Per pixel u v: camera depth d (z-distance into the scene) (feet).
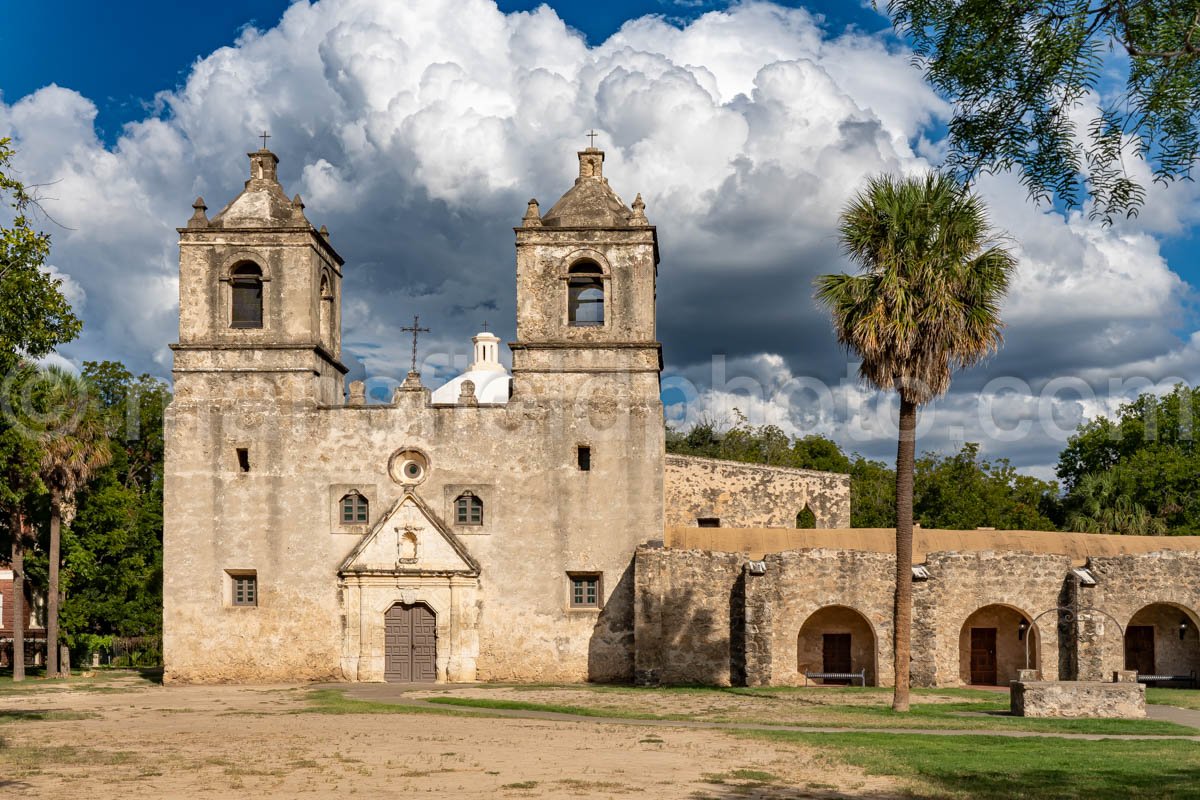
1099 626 145.89
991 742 86.99
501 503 148.77
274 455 150.00
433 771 71.67
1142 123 48.16
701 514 174.70
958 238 110.32
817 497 177.37
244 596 149.69
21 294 85.56
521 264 151.74
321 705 116.57
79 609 187.83
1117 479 227.81
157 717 105.40
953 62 50.85
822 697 126.62
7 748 82.48
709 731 93.76
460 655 146.30
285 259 151.84
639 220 151.33
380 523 147.64
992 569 149.38
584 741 86.33
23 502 173.88
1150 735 93.04
